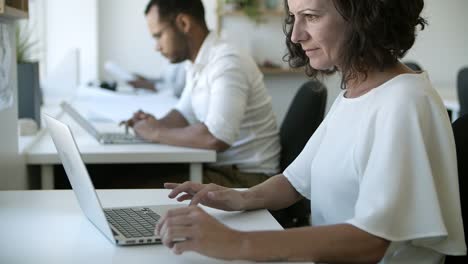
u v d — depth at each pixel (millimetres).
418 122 1077
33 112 2500
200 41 2389
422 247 1130
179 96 4113
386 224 1024
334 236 1022
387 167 1053
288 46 1472
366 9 1125
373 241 1021
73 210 1368
